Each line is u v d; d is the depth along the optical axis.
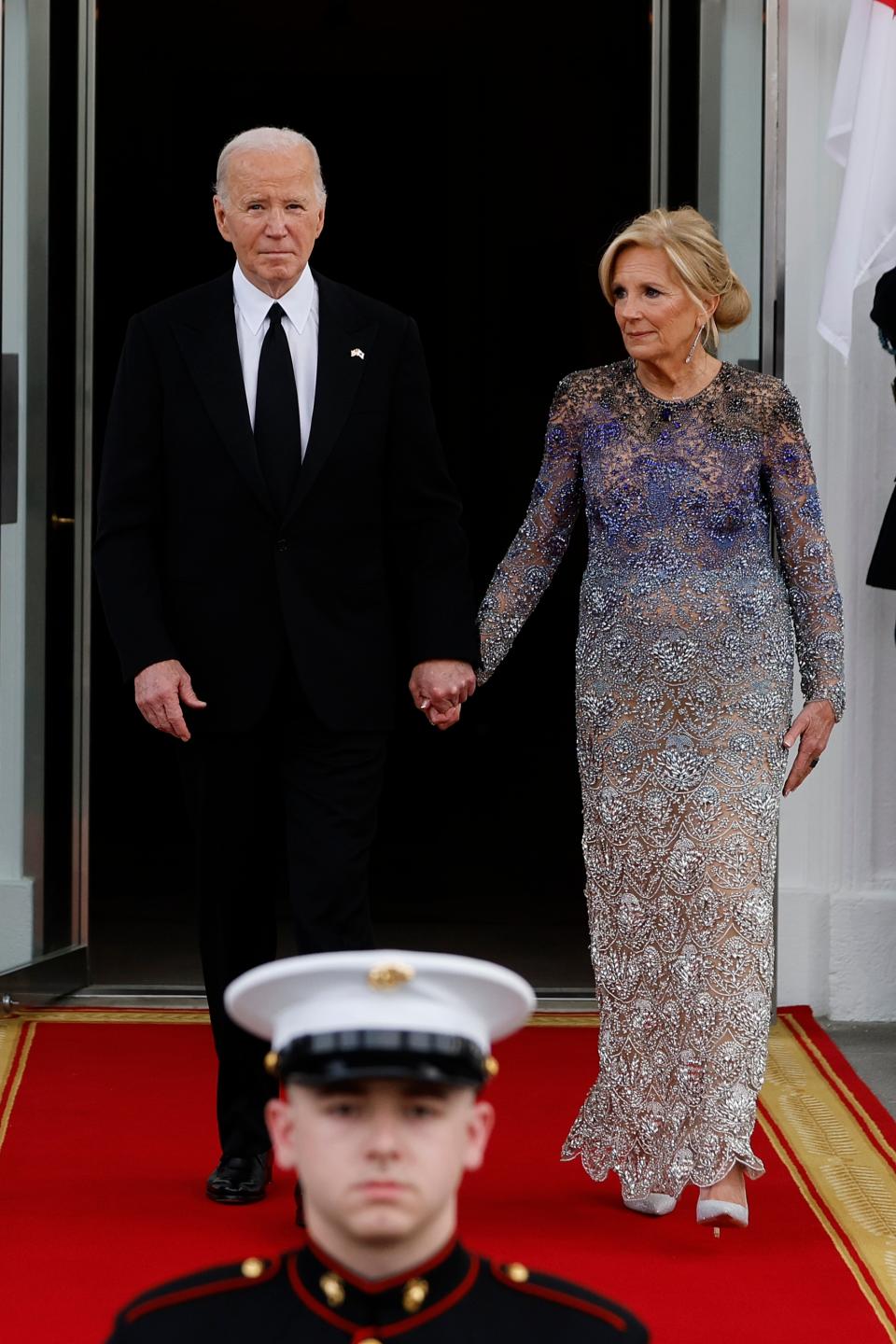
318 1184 3.17
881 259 10.22
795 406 7.71
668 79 11.10
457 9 23.52
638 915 7.59
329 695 7.38
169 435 7.54
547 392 24.98
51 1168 8.06
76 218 11.22
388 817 18.84
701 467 7.64
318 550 7.48
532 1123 8.88
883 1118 9.05
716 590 7.60
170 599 7.56
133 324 7.65
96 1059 9.92
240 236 7.43
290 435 7.50
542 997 11.31
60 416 11.23
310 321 7.61
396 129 25.08
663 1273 6.91
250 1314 3.37
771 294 10.59
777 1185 8.04
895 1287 6.82
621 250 7.62
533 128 24.56
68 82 11.18
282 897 14.83
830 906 11.16
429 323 25.33
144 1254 6.98
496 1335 3.33
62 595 11.22
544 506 7.99
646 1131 7.50
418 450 7.67
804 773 7.81
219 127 24.53
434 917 14.00
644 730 7.61
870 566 10.49
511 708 23.23
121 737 21.25
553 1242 7.24
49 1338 6.15
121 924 13.52
